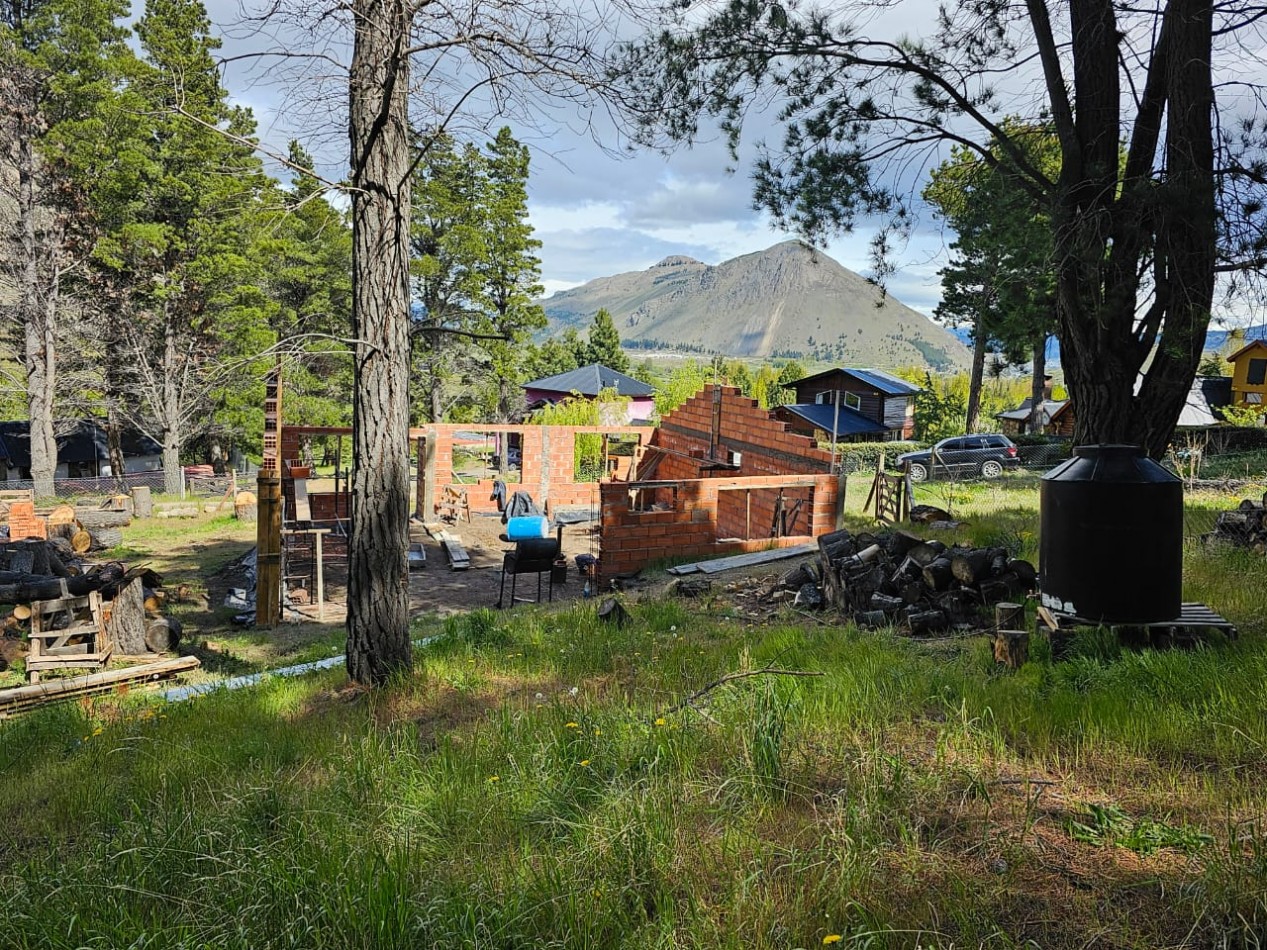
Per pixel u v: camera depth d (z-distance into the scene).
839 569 9.33
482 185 39.97
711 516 14.83
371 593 7.12
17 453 42.75
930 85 9.57
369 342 6.95
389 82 6.40
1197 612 6.61
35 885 3.58
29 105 29.38
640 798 3.94
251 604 14.13
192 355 31.19
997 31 9.52
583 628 8.84
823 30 9.50
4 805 5.30
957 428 56.69
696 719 4.97
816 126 9.80
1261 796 3.77
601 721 5.07
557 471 24.28
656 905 3.12
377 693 6.84
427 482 22.47
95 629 10.72
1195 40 7.93
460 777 4.59
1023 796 3.98
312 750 5.52
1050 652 6.21
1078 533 6.36
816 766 4.38
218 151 26.97
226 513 25.56
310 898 3.20
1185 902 2.98
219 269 31.16
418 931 2.97
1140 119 9.06
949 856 3.38
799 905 2.99
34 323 30.33
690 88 9.45
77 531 19.14
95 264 31.25
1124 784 4.07
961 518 15.47
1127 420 8.95
